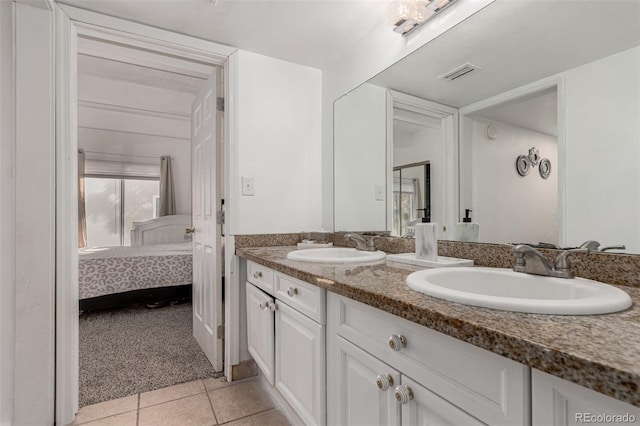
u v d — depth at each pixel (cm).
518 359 50
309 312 119
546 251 103
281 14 165
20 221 140
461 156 134
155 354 224
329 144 219
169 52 184
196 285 244
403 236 163
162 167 461
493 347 54
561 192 102
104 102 396
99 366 206
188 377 193
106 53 188
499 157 120
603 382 41
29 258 141
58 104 150
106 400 169
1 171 136
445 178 141
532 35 110
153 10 160
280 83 211
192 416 156
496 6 120
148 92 376
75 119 158
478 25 126
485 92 125
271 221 206
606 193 92
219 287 199
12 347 139
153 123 447
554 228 104
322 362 112
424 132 150
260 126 203
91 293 286
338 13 165
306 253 162
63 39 152
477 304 68
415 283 85
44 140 144
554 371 46
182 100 399
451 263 118
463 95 133
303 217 218
